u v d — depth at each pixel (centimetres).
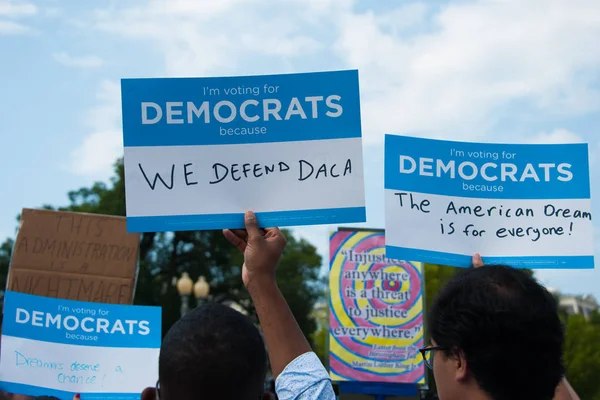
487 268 180
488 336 168
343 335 1009
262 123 297
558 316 177
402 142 337
